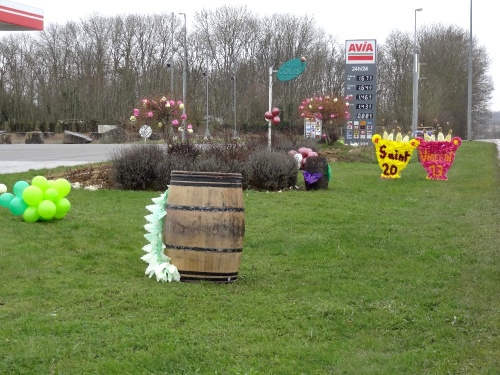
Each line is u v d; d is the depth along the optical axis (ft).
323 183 51.21
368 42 114.73
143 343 16.89
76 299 20.42
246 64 222.28
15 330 17.43
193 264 22.75
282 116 179.52
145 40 222.48
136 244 29.22
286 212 39.27
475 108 267.39
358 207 42.09
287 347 17.10
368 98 115.75
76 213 35.94
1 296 20.58
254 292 21.95
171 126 87.04
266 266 26.07
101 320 18.52
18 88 209.15
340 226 35.17
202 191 22.50
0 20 72.74
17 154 91.91
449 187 54.29
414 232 33.76
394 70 250.57
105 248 27.94
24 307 19.40
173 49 223.92
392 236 32.45
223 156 52.42
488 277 24.50
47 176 53.47
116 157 49.78
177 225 22.57
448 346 17.44
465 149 116.26
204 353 16.47
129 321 18.48
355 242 30.91
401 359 16.56
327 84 223.30
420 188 53.47
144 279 23.15
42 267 24.40
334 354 16.84
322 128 116.47
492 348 17.30
